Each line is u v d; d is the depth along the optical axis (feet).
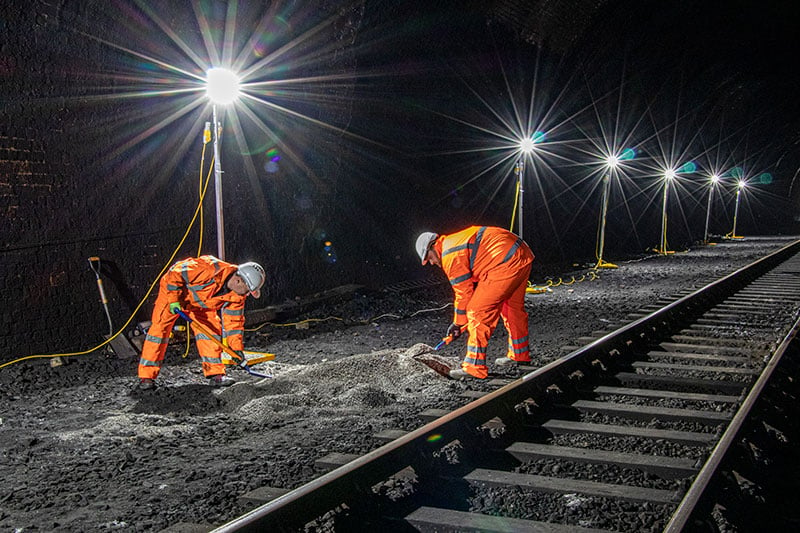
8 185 24.67
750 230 161.58
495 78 61.87
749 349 27.78
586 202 83.25
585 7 68.13
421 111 51.85
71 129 26.66
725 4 96.84
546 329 33.42
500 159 64.18
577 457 14.93
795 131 154.10
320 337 31.99
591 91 80.89
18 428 18.28
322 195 41.78
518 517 12.23
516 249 21.66
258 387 21.57
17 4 24.12
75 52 26.35
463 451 15.10
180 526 11.46
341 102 41.34
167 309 22.04
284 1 33.71
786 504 13.47
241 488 13.38
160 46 29.58
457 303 22.08
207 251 33.50
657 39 89.71
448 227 57.21
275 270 37.99
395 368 23.44
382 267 48.62
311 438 16.56
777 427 17.98
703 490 11.76
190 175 32.27
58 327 26.45
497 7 58.44
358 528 11.66
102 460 15.39
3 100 24.30
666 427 17.74
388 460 13.16
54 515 12.47
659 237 112.06
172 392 21.91
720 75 117.70
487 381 22.09
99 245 28.09
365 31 42.32
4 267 24.63
